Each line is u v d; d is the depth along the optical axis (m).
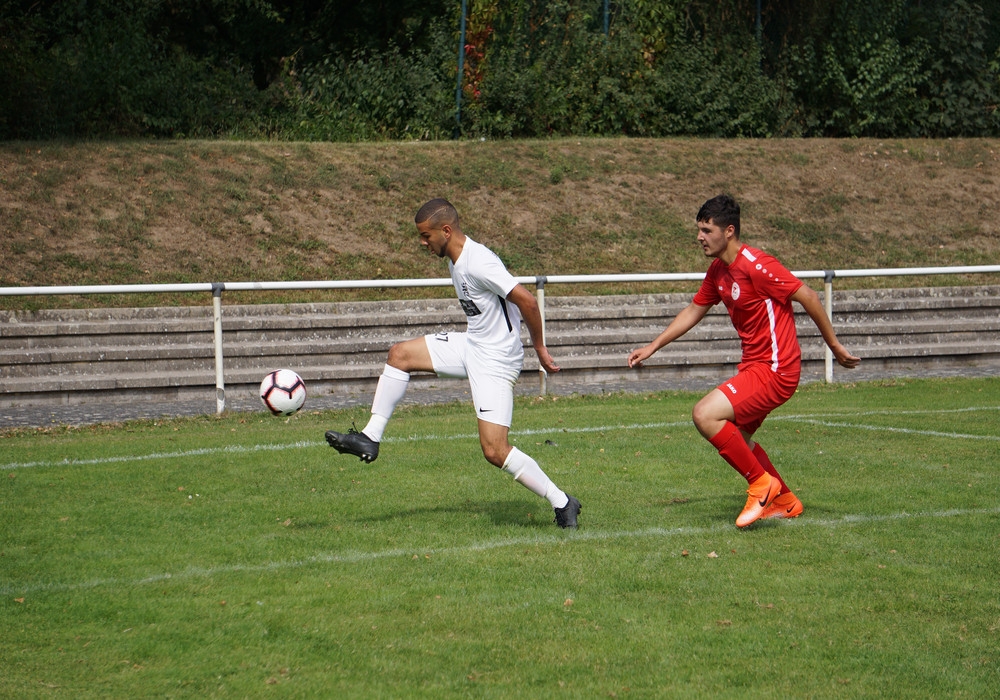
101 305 26.14
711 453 15.20
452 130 38.91
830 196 37.34
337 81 40.66
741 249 10.95
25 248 28.25
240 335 25.38
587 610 8.60
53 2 43.78
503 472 14.10
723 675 7.33
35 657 7.73
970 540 10.50
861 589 9.04
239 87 42.81
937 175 39.31
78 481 13.66
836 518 11.45
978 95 43.47
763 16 43.34
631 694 7.04
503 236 32.81
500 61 39.00
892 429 17.16
